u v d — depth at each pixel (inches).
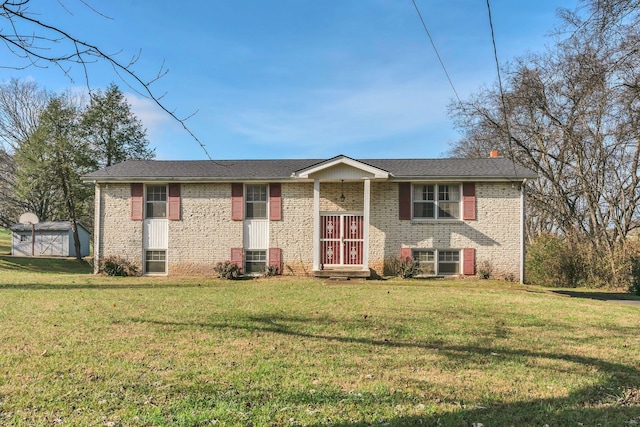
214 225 682.8
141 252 685.9
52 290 488.7
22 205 1496.1
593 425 153.7
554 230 1062.4
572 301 460.1
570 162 935.7
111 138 1202.6
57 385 184.9
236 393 178.2
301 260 674.8
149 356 228.7
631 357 241.8
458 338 280.1
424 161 737.0
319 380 195.3
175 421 150.9
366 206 636.7
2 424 147.6
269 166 727.1
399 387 188.4
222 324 310.0
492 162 718.5
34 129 1225.4
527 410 166.1
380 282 599.2
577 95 811.4
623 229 824.3
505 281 634.8
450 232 658.8
